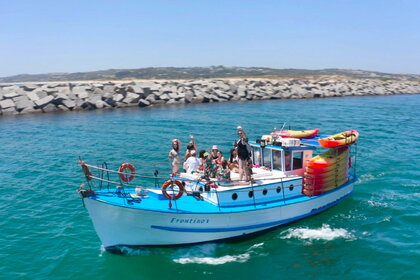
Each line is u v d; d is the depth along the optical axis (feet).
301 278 36.50
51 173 71.10
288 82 285.43
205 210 41.68
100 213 39.88
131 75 632.38
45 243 43.62
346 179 55.42
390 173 69.67
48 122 137.39
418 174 68.80
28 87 186.80
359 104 209.56
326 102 221.05
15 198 58.03
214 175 44.62
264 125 129.08
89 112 168.25
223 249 42.22
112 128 122.52
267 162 50.65
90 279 36.81
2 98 168.04
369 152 87.15
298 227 47.09
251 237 44.78
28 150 90.27
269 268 38.34
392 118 149.79
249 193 44.83
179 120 140.36
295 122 135.85
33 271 38.01
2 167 75.46
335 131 118.32
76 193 60.23
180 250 41.86
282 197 47.57
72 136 108.58
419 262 38.60
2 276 37.01
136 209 39.24
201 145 95.04
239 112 166.20
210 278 36.83
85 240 44.50
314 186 49.19
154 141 100.17
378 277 36.32
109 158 81.35
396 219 49.16
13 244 43.24
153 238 41.16
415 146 94.17
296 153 49.62
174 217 40.42
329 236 44.73
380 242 43.09
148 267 38.78
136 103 193.26
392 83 353.10
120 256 40.83
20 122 138.00
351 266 38.40
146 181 63.16
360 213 51.29
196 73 622.13
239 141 44.62
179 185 41.86
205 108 182.80
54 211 52.95
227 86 236.22
